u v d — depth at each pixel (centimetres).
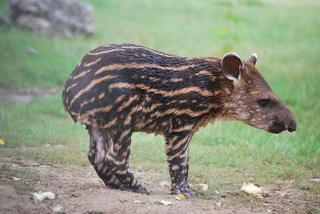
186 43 2773
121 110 965
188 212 921
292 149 1394
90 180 1092
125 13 3475
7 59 2236
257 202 1056
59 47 2486
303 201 1084
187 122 1009
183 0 4009
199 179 1189
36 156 1238
